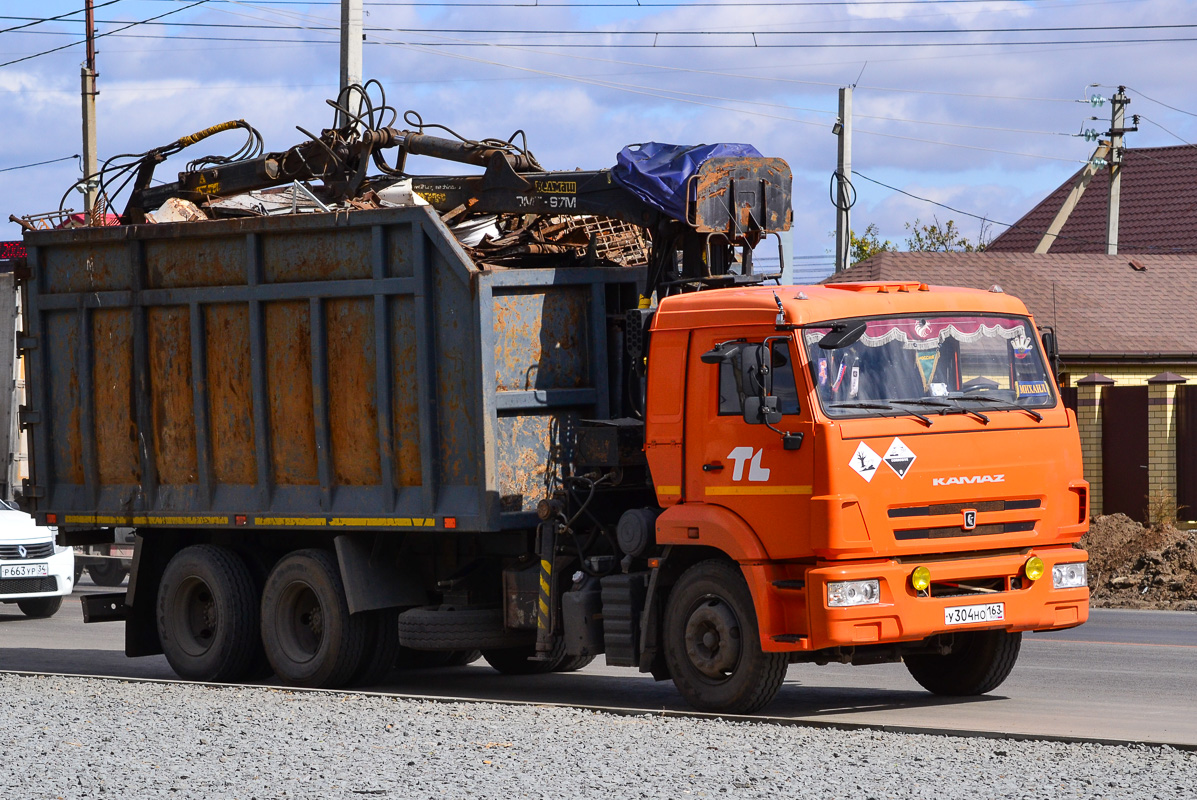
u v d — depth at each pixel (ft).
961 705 36.73
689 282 39.17
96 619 47.57
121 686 41.50
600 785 25.58
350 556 41.73
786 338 33.24
